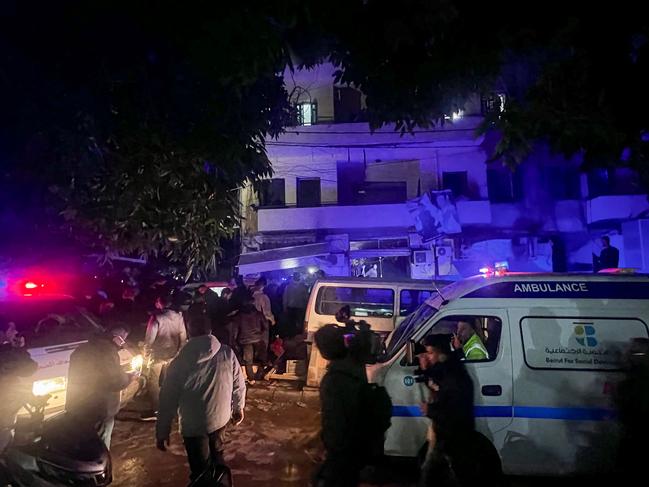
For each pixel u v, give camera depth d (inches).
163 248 280.7
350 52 183.8
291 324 497.0
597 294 196.2
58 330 263.4
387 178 952.3
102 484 155.4
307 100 940.6
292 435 263.9
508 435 186.2
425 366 186.5
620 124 160.4
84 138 217.6
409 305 369.1
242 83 165.9
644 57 154.9
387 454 191.9
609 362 188.4
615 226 857.5
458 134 890.7
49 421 157.8
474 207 890.7
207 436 164.7
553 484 199.3
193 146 228.4
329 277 388.8
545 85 168.9
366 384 148.5
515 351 191.6
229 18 156.9
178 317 290.4
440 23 157.9
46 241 328.2
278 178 956.6
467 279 217.0
